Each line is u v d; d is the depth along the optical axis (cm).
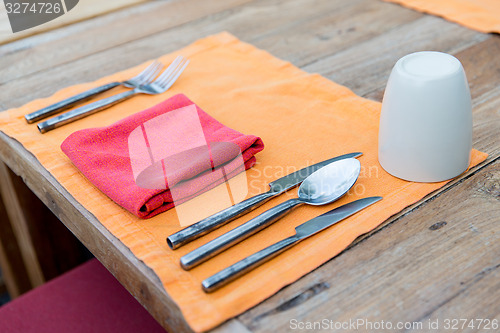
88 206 67
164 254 59
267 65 98
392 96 64
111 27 120
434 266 56
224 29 116
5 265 164
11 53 111
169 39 113
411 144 64
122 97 89
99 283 100
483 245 58
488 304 52
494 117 80
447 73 61
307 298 53
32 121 86
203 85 93
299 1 127
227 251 58
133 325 91
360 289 54
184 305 52
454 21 110
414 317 51
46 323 93
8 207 137
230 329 50
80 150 72
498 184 67
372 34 109
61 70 104
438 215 62
